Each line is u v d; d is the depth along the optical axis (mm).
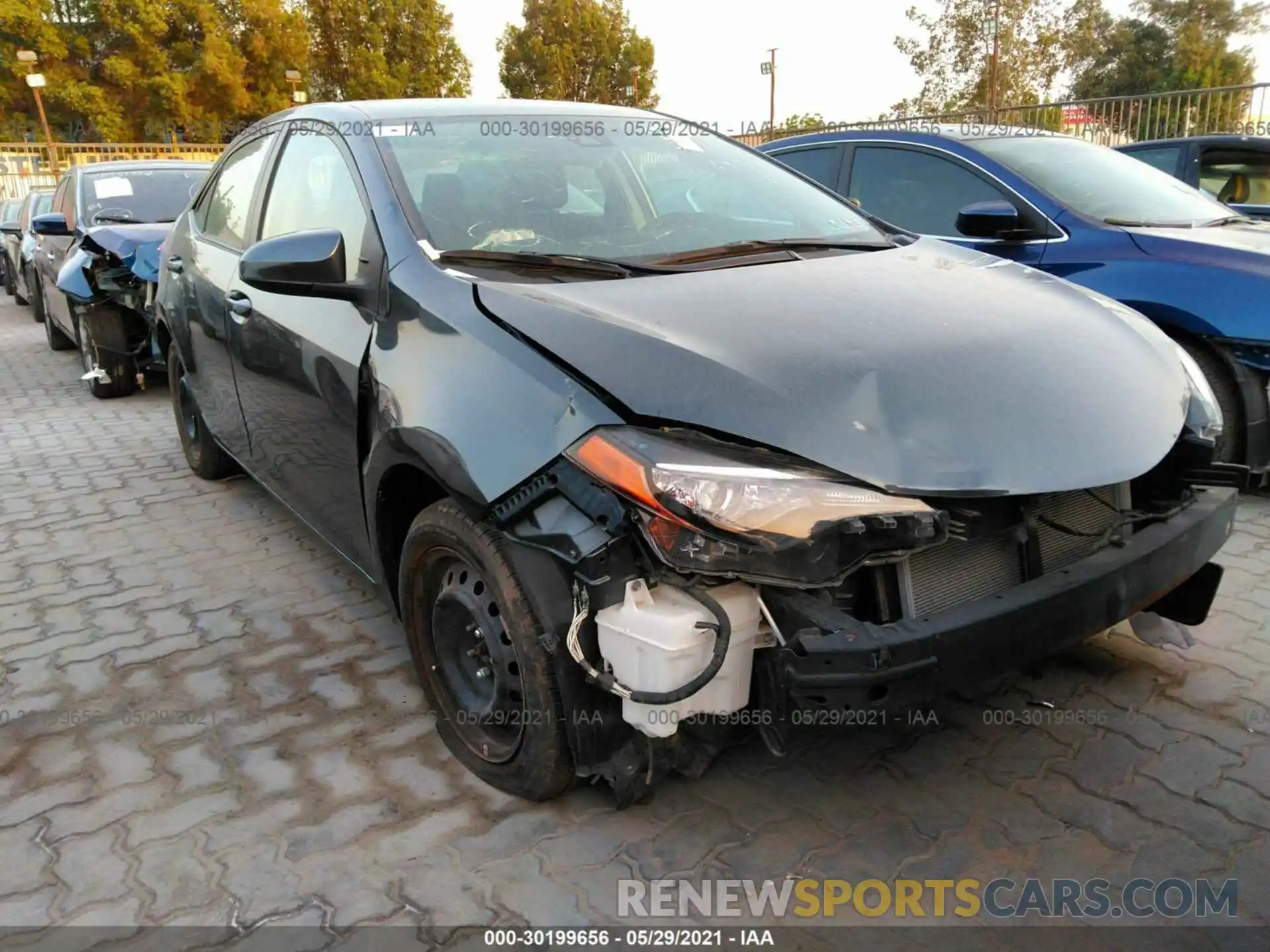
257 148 4023
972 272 2803
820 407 1971
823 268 2707
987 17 26438
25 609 3664
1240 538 3904
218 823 2398
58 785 2566
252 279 2656
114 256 6691
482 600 2326
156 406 7176
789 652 1895
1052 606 2061
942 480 1929
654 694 1924
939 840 2271
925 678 1912
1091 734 2648
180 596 3738
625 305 2307
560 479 1999
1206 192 7059
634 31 53938
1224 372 4070
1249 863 2172
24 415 6996
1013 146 5160
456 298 2424
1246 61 28094
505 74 52938
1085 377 2232
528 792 2379
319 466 3100
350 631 3420
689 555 1848
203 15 42562
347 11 49438
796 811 2379
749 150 3736
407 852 2275
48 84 41250
